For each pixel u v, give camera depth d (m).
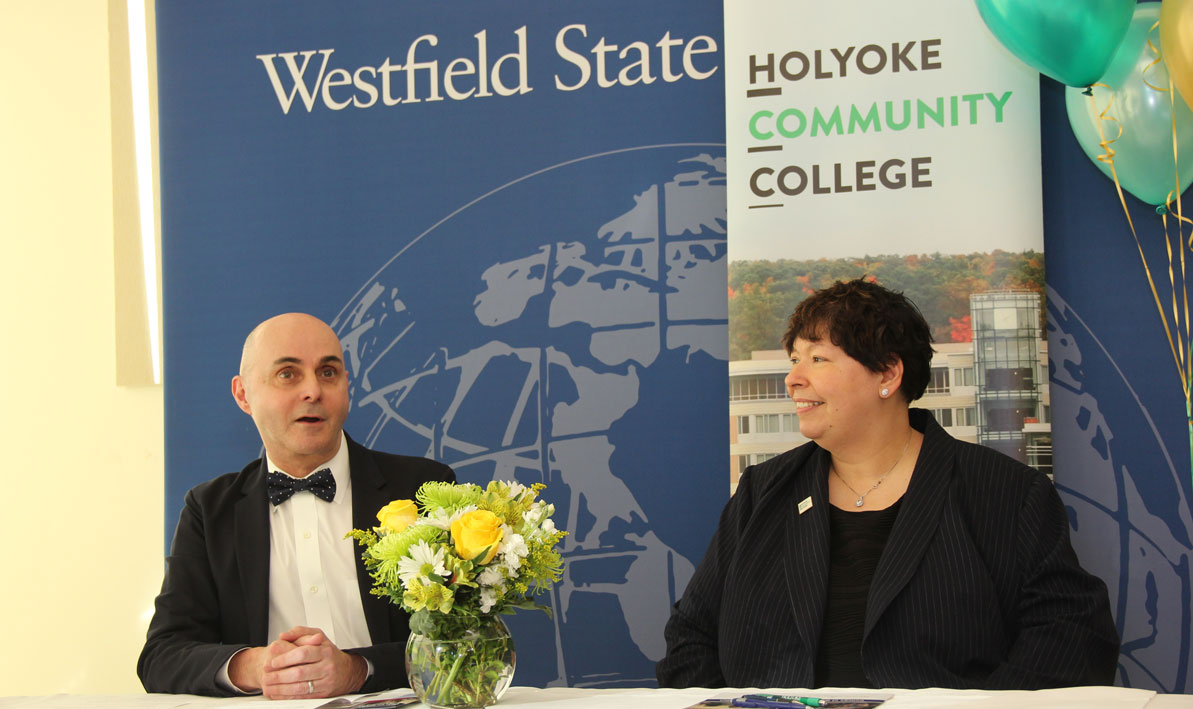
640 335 3.19
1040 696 1.61
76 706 1.78
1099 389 2.93
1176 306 2.88
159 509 3.75
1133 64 2.71
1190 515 2.86
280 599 2.42
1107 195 2.96
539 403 3.24
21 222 3.87
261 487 2.47
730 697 1.68
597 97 3.26
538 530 1.72
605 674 3.15
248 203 3.43
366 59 3.40
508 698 1.77
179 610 2.31
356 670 1.94
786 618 2.22
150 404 3.77
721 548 2.42
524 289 3.27
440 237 3.33
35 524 3.80
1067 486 2.93
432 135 3.35
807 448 2.41
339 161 3.40
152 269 3.74
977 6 2.71
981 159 2.86
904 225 2.89
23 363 3.84
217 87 3.47
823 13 2.97
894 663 2.11
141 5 3.74
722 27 3.19
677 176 3.20
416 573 1.61
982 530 2.19
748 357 2.95
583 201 3.25
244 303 3.41
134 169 3.73
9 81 3.90
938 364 2.85
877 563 2.21
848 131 2.94
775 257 2.95
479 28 3.34
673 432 3.16
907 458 2.32
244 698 1.88
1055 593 2.13
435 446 3.29
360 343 3.35
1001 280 2.83
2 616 3.80
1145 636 2.86
